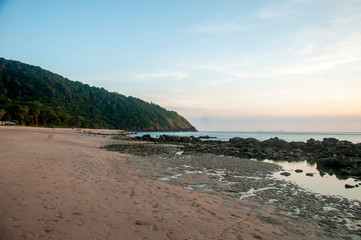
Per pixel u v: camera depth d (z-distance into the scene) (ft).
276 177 42.83
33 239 14.44
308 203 27.45
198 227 18.44
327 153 81.97
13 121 324.39
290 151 89.25
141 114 639.76
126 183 31.60
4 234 14.76
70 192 24.77
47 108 400.47
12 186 24.91
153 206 22.77
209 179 39.09
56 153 55.93
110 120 568.41
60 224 16.85
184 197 27.09
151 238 15.88
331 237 18.53
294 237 18.06
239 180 39.14
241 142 125.80
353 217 23.21
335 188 35.50
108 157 58.49
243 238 17.02
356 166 55.26
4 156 44.39
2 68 497.05
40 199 21.68
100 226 17.12
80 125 440.45
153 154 73.97
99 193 25.49
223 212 22.84
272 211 24.23
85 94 604.49
